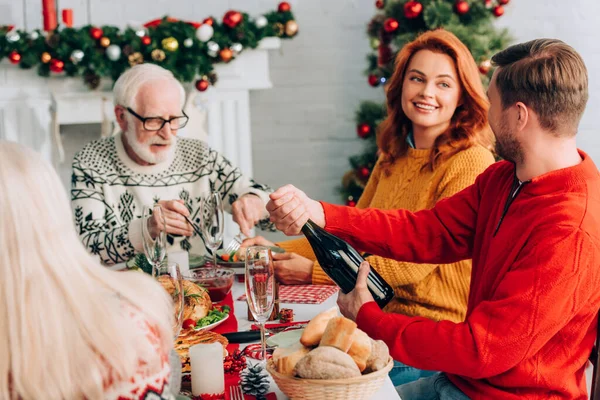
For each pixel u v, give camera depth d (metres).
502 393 1.29
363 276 1.37
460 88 2.00
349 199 3.48
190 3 3.66
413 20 3.17
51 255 0.79
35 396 0.75
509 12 3.69
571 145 1.30
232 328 1.54
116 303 0.84
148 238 1.71
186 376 1.23
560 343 1.25
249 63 3.41
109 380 0.78
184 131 3.35
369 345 1.12
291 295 1.83
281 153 3.87
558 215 1.21
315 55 3.79
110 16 3.61
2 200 0.78
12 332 0.75
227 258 2.10
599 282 1.20
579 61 1.26
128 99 2.31
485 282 1.34
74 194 2.35
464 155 1.93
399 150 2.16
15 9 3.51
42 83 3.27
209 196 1.89
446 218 1.64
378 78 3.37
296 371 1.09
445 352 1.21
